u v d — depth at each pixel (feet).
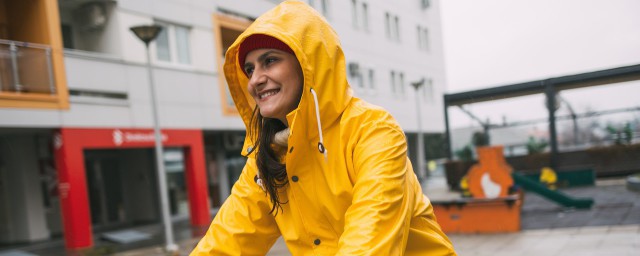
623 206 40.01
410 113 104.27
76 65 44.14
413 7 110.32
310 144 5.97
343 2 85.35
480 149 38.01
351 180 5.88
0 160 49.19
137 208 61.31
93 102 45.16
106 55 47.19
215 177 65.98
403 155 5.63
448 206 34.01
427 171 116.47
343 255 4.87
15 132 45.27
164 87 51.83
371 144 5.59
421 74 110.83
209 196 64.90
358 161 5.65
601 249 24.27
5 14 44.45
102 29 48.83
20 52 40.19
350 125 5.82
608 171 72.33
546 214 39.63
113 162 60.23
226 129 58.34
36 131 46.03
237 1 61.57
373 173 5.33
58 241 47.37
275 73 5.91
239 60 6.33
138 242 43.39
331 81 5.75
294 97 6.03
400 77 103.09
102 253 37.78
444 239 6.61
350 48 85.97
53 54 42.29
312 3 76.59
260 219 6.74
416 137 111.04
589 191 55.77
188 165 54.19
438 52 119.75
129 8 49.29
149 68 38.37
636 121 74.43
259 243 6.86
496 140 144.87
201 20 56.54
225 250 6.69
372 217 5.03
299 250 6.46
